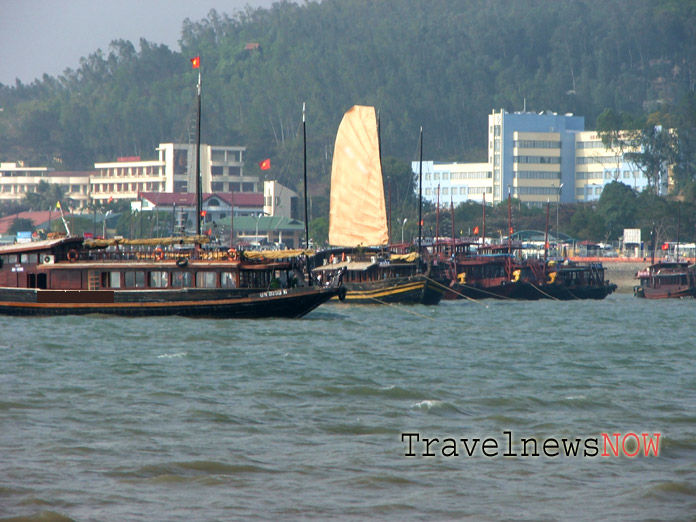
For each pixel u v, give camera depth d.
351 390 153.50
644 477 109.38
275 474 108.50
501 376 172.88
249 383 159.38
